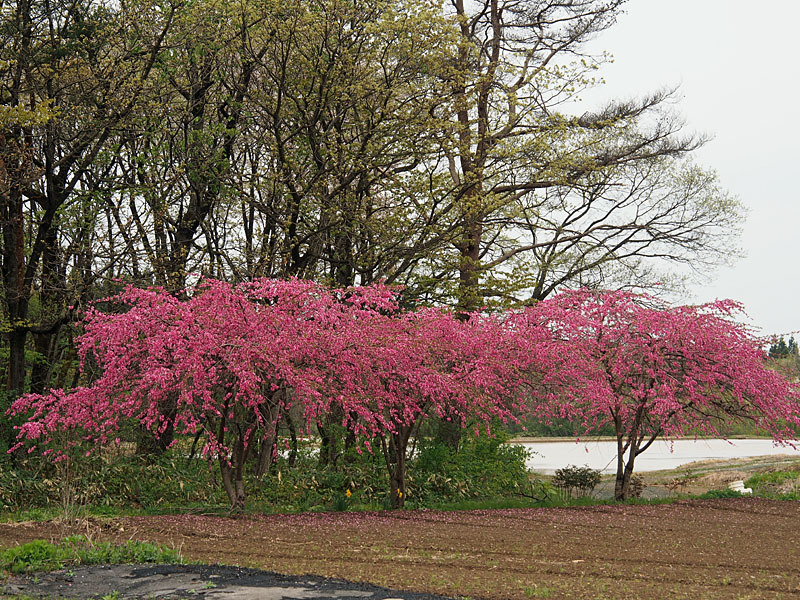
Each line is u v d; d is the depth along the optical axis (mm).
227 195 20672
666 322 17453
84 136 19359
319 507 16281
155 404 13633
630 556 10719
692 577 9344
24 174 18438
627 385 17984
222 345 13914
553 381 17891
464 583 8688
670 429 17719
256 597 7785
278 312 14570
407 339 15539
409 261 22500
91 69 19047
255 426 14625
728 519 14695
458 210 22812
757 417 18094
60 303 21094
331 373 15047
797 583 9062
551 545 11531
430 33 20359
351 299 16344
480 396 16656
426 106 21203
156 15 20156
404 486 17469
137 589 8148
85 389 14055
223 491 17703
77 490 16406
